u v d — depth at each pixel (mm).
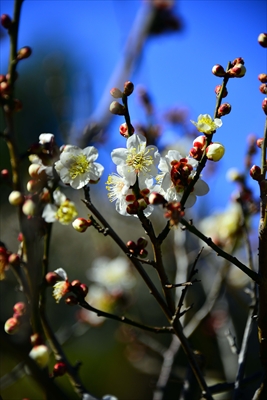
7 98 2582
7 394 5754
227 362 4113
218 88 2221
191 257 4785
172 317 2260
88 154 2260
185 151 4809
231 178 3705
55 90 4910
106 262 5023
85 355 6984
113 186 2246
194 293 5000
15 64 2609
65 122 4957
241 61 2209
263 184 2186
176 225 1950
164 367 3688
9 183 2590
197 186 2188
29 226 2453
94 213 2277
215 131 2096
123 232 6805
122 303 4699
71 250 7926
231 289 4605
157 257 2150
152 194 1954
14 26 2652
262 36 2371
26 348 2074
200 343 5062
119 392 6906
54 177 2441
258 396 2230
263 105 2232
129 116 2152
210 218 4707
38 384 2236
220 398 3949
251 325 2854
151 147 2170
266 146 2215
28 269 2434
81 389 2605
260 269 2146
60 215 2441
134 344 4969
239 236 4281
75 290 2367
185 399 3082
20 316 2475
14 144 2549
